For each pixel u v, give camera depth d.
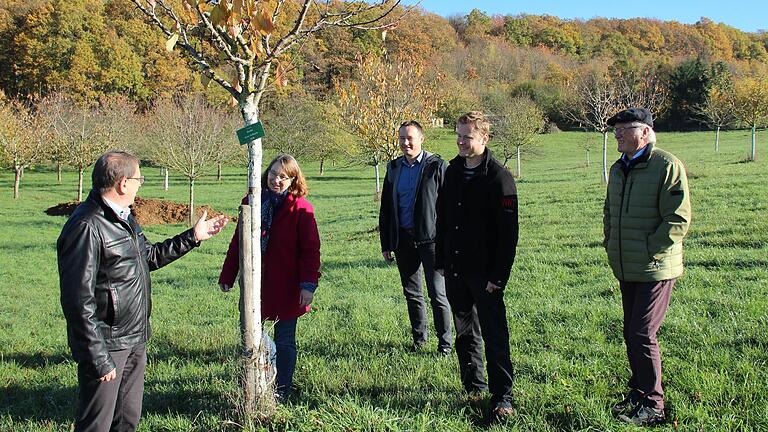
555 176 33.28
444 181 4.66
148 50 60.31
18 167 34.91
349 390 4.92
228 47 3.98
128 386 3.81
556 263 10.56
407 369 5.38
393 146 19.19
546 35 107.12
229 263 5.15
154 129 37.50
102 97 55.84
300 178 5.04
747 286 7.32
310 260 4.92
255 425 3.97
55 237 21.42
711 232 11.84
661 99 39.94
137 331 3.70
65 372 6.03
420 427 3.87
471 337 4.66
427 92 20.17
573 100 64.88
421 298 6.14
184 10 4.02
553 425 4.00
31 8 61.97
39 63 58.19
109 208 3.57
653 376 4.02
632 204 4.12
